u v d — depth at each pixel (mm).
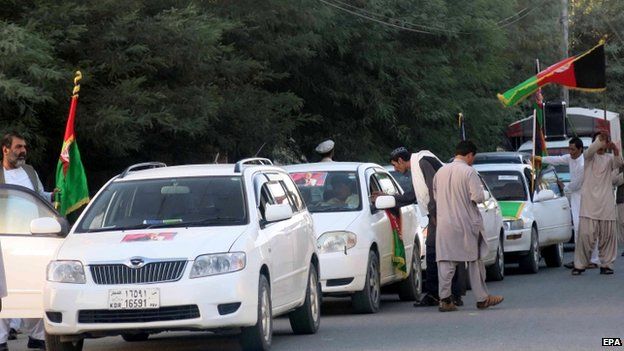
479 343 14836
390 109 36812
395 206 20031
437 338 15547
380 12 35562
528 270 27594
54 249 15938
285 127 30438
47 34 21953
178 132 26453
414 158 20359
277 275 15117
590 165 25719
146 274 13695
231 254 13898
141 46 23375
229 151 29812
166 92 24641
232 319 13719
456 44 39938
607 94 66750
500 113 43125
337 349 14812
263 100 29266
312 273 17078
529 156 34219
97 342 16984
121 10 23531
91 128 23062
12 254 15727
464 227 19109
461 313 18844
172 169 16172
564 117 43750
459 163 19266
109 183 15844
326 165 20844
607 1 69062
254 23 29156
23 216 16453
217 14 27891
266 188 16188
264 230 15039
